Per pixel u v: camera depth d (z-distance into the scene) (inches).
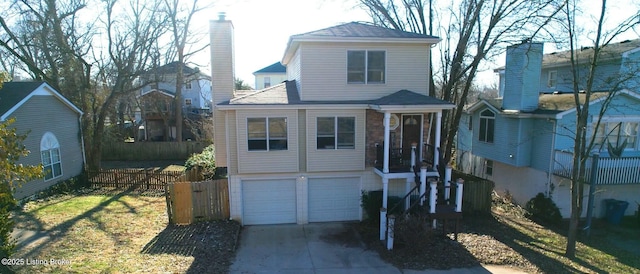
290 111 519.8
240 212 541.0
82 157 791.1
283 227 538.6
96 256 384.8
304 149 537.3
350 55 536.4
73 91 921.5
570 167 574.6
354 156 543.8
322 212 561.9
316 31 537.0
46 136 668.7
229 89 547.8
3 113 552.7
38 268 343.0
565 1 435.8
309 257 427.2
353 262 413.1
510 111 670.5
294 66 619.8
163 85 1550.2
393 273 386.3
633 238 526.3
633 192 629.9
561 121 594.2
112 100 885.2
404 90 548.7
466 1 700.0
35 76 879.1
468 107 848.3
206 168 761.0
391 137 552.4
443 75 808.9
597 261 433.4
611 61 654.5
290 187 550.6
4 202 323.0
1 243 323.3
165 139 1318.9
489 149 760.3
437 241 468.4
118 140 1296.8
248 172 526.6
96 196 674.2
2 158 298.0
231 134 523.8
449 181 501.7
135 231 476.7
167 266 375.9
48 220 499.5
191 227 504.7
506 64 686.5
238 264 403.5
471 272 389.1
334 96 538.0
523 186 685.3
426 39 536.1
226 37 542.0
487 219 582.6
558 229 559.2
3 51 924.6
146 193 711.1
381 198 543.2
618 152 573.6
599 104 604.1
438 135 515.2
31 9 800.3
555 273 390.9
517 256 432.8
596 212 623.5
